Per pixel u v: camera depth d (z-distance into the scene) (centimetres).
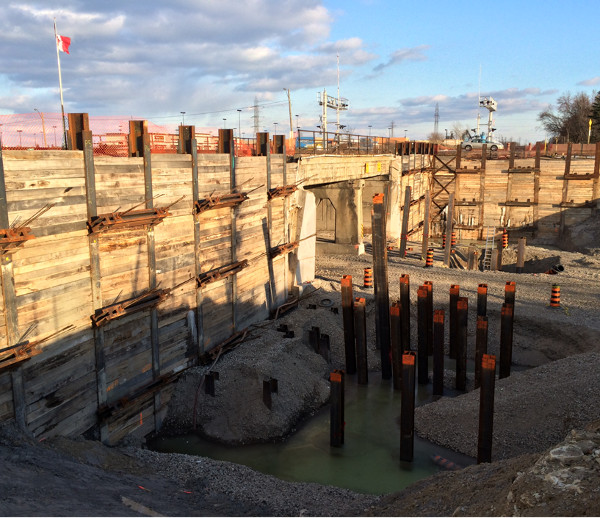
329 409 2169
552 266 4178
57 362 1467
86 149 1518
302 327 2677
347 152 4034
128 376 1758
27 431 1364
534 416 1797
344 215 4312
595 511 712
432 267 3828
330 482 1644
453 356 2619
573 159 5362
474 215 5694
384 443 1891
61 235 1457
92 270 1571
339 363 2580
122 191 1688
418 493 1186
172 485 1412
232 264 2386
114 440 1702
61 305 1473
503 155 5956
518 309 2758
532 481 831
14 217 1313
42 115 1727
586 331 2436
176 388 2023
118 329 1702
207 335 2217
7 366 1291
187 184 2030
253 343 2389
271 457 1794
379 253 2367
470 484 1069
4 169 1281
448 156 6016
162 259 1906
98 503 1048
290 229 3103
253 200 2588
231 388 2017
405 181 5144
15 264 1332
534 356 2516
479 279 3409
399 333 2320
